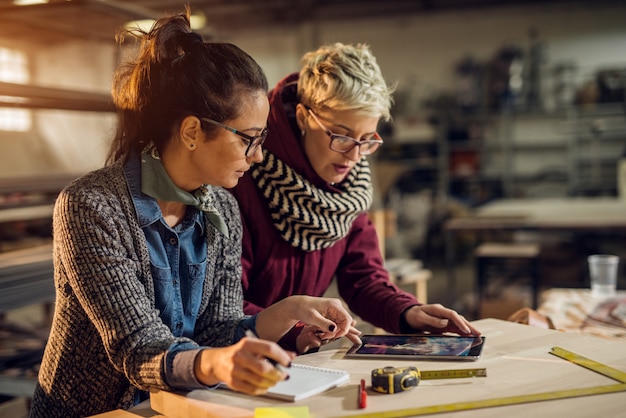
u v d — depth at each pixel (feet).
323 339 4.71
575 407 3.50
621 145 30.45
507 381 3.92
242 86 3.98
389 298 5.90
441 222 30.55
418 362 4.36
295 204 5.89
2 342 9.15
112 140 4.37
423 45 32.73
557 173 31.19
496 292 18.11
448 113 31.63
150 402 4.02
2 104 8.86
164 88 4.02
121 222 4.05
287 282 6.19
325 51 5.84
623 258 24.07
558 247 24.71
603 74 29.66
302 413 3.46
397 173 29.14
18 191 9.18
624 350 4.51
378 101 5.60
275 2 29.99
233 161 4.06
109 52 26.11
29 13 21.53
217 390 3.86
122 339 3.86
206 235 4.54
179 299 4.40
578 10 30.53
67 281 4.12
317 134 5.79
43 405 4.36
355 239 6.59
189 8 4.36
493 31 31.73
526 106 30.86
